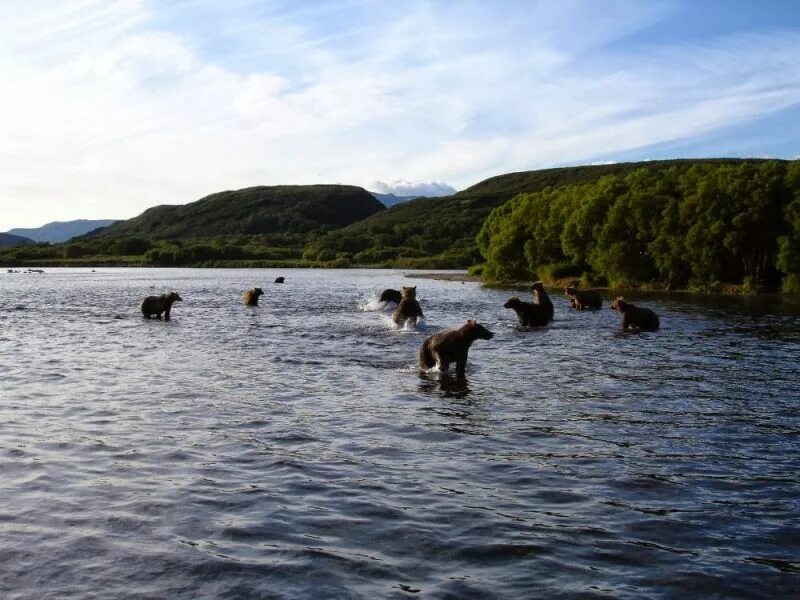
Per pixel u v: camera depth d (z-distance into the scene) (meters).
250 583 8.03
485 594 7.84
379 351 26.00
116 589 7.86
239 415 15.93
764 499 10.90
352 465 12.41
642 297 63.00
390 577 8.23
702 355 25.67
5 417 15.48
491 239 98.56
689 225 72.81
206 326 35.22
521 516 10.13
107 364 22.95
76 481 11.34
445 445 13.71
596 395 18.47
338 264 169.50
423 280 97.38
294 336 30.58
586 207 83.44
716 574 8.37
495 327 35.09
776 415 16.34
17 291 67.75
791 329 34.81
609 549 9.05
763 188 68.19
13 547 8.88
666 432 14.81
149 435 14.12
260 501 10.59
